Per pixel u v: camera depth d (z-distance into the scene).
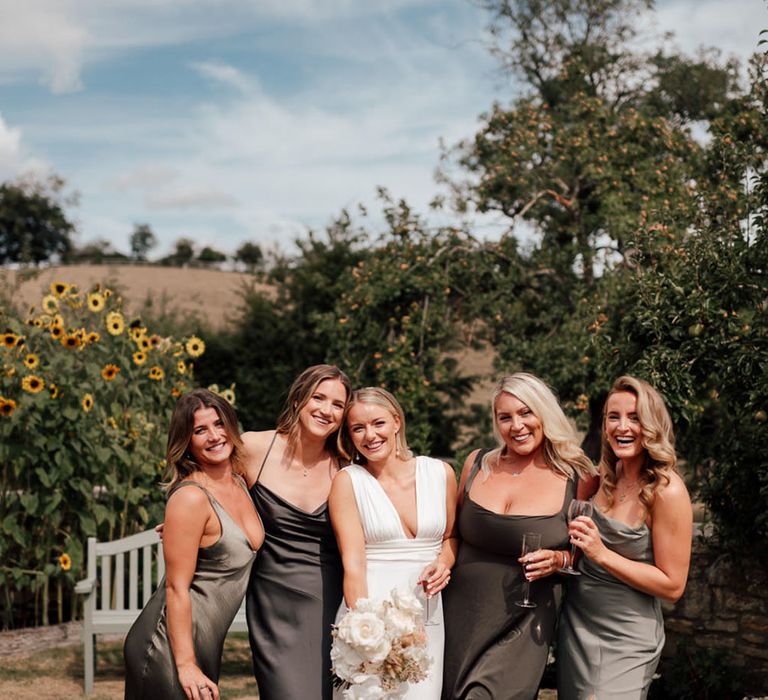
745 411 4.88
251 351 13.16
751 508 4.73
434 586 3.10
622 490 3.05
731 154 5.93
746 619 4.72
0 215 52.56
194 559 2.97
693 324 5.16
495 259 8.86
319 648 3.22
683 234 6.07
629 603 2.95
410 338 7.76
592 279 9.14
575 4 11.81
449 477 3.34
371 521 3.19
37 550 6.16
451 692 3.17
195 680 2.88
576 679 3.02
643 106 11.47
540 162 9.57
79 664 5.49
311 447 3.44
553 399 3.23
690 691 4.67
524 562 2.96
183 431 3.08
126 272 36.72
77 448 6.00
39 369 6.12
